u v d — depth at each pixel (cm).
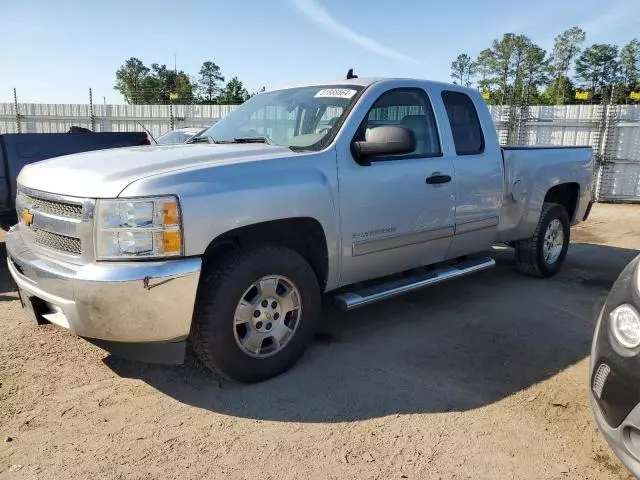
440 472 264
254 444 284
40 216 327
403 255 429
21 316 459
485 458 275
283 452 278
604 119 1346
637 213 1185
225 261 327
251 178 327
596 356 263
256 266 331
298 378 357
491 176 495
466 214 473
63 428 296
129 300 288
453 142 465
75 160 351
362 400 330
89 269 292
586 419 313
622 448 238
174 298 296
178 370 366
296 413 315
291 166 349
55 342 407
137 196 289
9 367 365
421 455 277
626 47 6419
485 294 550
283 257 345
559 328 457
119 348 326
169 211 293
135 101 2330
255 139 411
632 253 769
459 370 374
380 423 305
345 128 385
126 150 381
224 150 354
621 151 1345
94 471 260
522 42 6266
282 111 436
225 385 347
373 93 409
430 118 453
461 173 462
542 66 6450
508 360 392
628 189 1353
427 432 297
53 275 303
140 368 368
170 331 301
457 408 323
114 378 354
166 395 334
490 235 512
